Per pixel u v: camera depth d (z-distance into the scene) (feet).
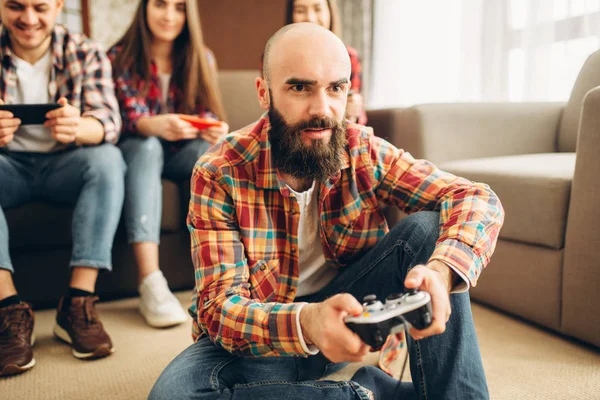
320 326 2.19
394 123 6.32
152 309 4.94
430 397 2.64
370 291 3.11
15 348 4.00
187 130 5.53
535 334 4.44
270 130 2.82
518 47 9.07
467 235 2.64
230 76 7.71
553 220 4.25
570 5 8.04
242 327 2.45
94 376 3.89
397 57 12.47
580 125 4.00
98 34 15.26
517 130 6.42
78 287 4.51
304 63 2.54
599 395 3.35
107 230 4.70
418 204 3.16
